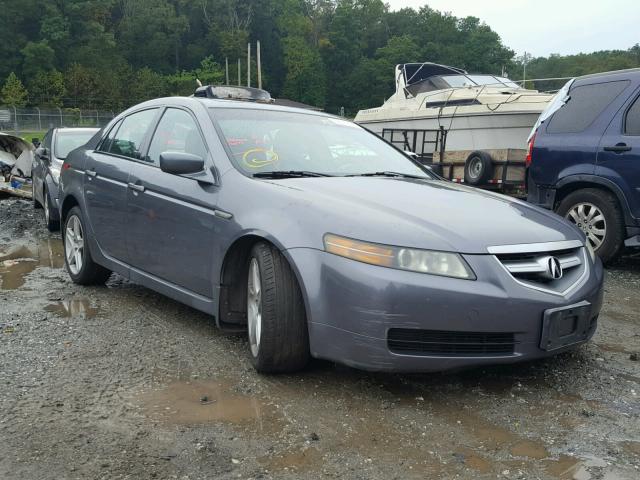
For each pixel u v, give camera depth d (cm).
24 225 922
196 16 11881
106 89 8294
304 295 318
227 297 373
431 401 315
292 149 423
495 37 9662
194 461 257
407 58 10456
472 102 1280
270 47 11556
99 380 337
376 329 298
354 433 281
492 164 1151
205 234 382
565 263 333
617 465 257
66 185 561
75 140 972
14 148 1302
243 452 264
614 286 586
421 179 434
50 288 539
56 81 7944
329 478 245
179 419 293
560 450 269
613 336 432
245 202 361
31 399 313
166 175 427
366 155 455
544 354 312
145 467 252
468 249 305
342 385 332
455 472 250
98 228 505
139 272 455
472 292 296
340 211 326
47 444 269
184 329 425
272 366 336
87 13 9844
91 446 268
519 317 302
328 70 11175
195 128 431
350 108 10925
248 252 368
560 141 692
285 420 292
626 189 632
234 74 10800
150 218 434
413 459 260
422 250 301
